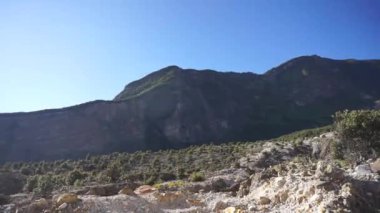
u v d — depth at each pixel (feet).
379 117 111.45
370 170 63.46
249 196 63.72
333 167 56.54
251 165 137.80
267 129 406.62
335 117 121.29
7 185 125.39
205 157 177.99
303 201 51.96
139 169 162.40
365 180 57.21
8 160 320.29
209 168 145.79
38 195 72.33
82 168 173.88
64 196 52.54
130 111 391.04
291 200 53.98
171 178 131.23
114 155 211.00
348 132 112.27
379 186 55.16
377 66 597.52
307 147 148.56
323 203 47.09
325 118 444.14
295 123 423.23
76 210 50.72
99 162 185.57
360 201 50.01
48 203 52.54
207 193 71.36
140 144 362.12
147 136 372.79
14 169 173.58
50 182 119.03
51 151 339.16
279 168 71.26
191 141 382.83
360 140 110.93
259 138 386.52
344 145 114.21
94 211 51.19
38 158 329.52
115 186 82.84
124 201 55.01
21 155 329.31
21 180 135.33
